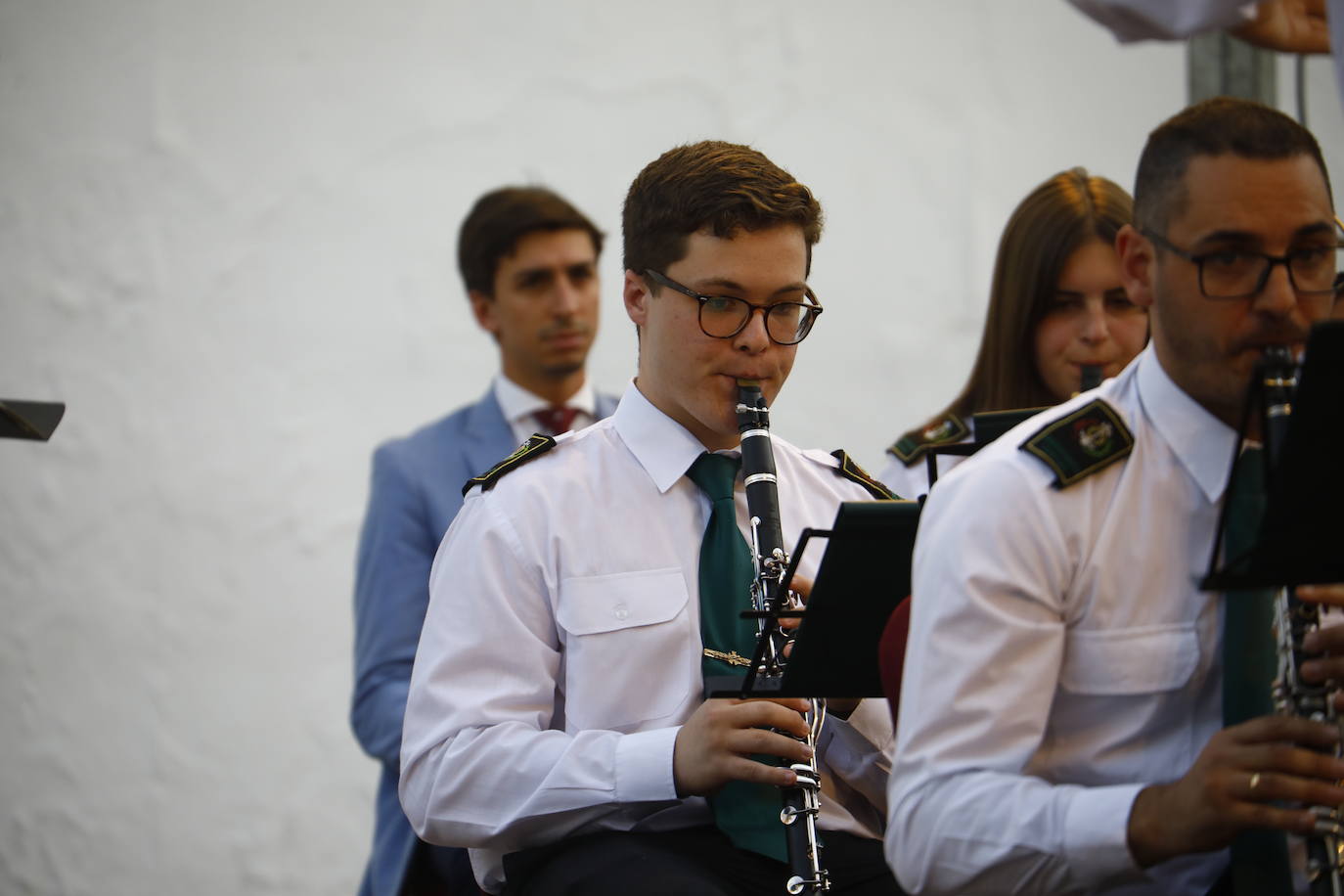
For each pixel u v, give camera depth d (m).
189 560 14.16
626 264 7.84
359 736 10.31
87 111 14.46
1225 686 5.55
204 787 14.02
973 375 10.84
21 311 14.41
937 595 5.64
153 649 14.13
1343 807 5.27
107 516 14.27
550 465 7.75
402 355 14.14
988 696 5.53
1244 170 5.38
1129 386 6.02
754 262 7.31
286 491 14.14
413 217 14.18
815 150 13.86
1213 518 5.73
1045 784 5.43
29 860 14.07
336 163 14.20
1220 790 5.02
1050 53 13.88
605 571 7.48
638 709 7.31
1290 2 8.06
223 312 14.26
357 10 14.21
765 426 7.38
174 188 14.32
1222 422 5.75
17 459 14.39
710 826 7.31
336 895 13.90
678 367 7.46
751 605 7.41
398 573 10.59
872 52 13.90
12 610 14.27
